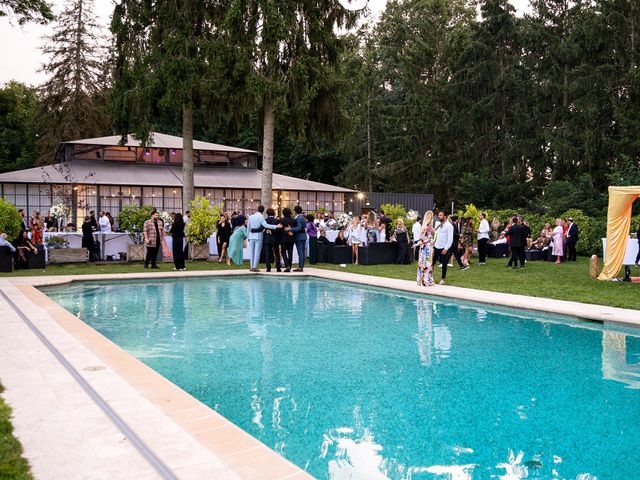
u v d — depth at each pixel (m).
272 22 18.55
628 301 10.56
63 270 16.78
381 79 47.94
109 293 12.63
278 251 16.78
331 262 20.20
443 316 9.75
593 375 6.02
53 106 46.44
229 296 12.21
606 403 5.07
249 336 8.00
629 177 27.03
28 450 3.51
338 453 3.92
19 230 16.86
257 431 4.35
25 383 5.07
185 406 4.51
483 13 41.03
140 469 3.25
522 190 38.22
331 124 21.16
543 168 38.66
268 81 19.03
